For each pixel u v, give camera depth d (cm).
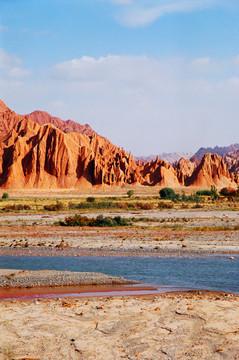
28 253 3105
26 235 4188
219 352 1014
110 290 1841
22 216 6731
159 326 1222
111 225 5022
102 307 1448
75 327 1222
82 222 5125
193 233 4106
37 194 17662
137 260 2711
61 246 3362
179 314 1347
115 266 2495
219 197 13212
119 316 1336
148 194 17538
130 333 1163
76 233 4294
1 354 1012
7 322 1275
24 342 1097
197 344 1069
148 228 4672
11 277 2122
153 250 3100
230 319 1277
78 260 2759
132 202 10469
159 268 2394
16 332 1180
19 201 11588
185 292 1753
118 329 1200
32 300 1633
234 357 981
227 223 5228
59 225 5206
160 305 1475
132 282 2011
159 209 8375
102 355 1005
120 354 1012
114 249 3203
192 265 2478
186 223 5288
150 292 1780
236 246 3203
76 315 1358
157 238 3712
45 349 1048
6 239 3916
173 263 2566
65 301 1588
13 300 1648
